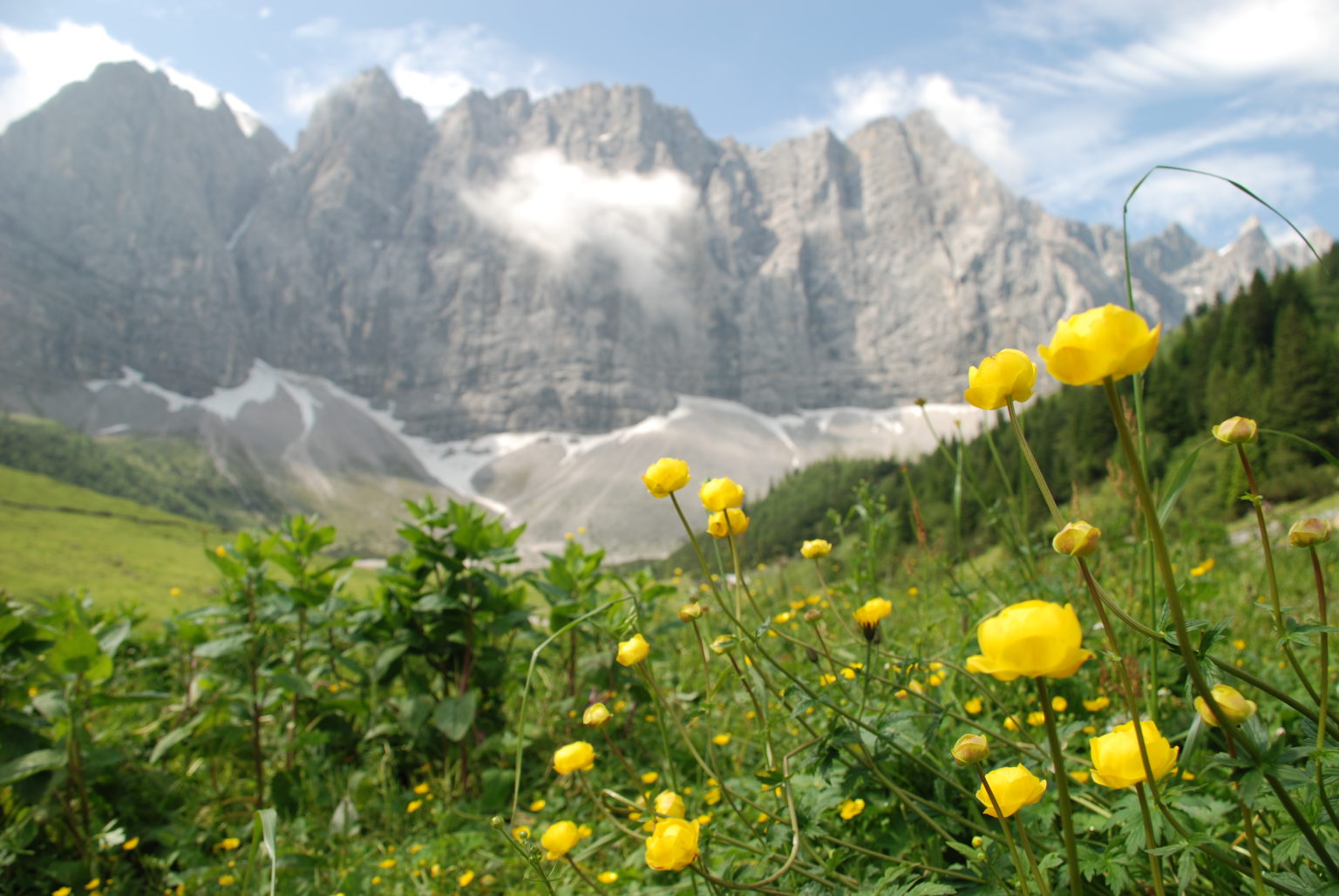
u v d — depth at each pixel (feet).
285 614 15.53
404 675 16.72
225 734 14.83
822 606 12.44
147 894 11.73
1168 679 8.36
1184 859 4.04
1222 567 19.47
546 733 15.44
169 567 374.84
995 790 4.32
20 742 12.21
